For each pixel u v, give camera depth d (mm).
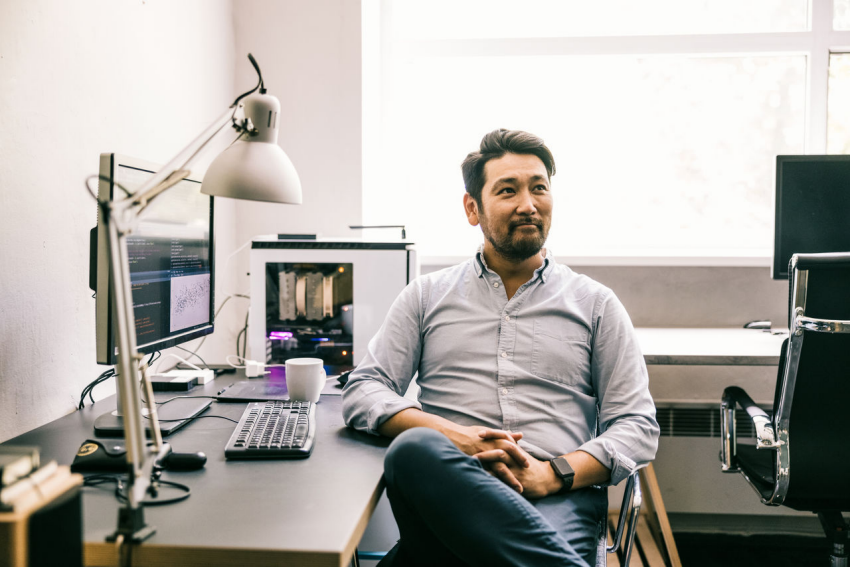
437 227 2670
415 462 957
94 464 1017
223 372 1802
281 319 1860
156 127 1828
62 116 1411
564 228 2584
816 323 1385
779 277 2037
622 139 2551
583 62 2561
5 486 663
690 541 2334
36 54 1325
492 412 1275
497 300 1358
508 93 2611
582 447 1202
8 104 1248
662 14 2541
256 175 1288
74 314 1465
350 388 1299
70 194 1444
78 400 1486
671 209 2547
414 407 1222
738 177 2516
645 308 2416
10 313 1268
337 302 1851
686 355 1779
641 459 1209
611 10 2564
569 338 1314
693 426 2348
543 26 2598
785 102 2490
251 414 1275
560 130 2578
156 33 1820
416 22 2656
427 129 2658
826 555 2238
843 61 2465
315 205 2393
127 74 1673
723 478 2354
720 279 2383
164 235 1373
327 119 2377
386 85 2621
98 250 1155
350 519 830
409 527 1028
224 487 947
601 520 1209
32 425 1337
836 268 1357
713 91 2508
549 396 1283
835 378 1431
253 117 1315
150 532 772
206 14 2146
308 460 1082
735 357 1773
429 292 1425
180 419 1272
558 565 919
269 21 2373
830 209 2002
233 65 2373
